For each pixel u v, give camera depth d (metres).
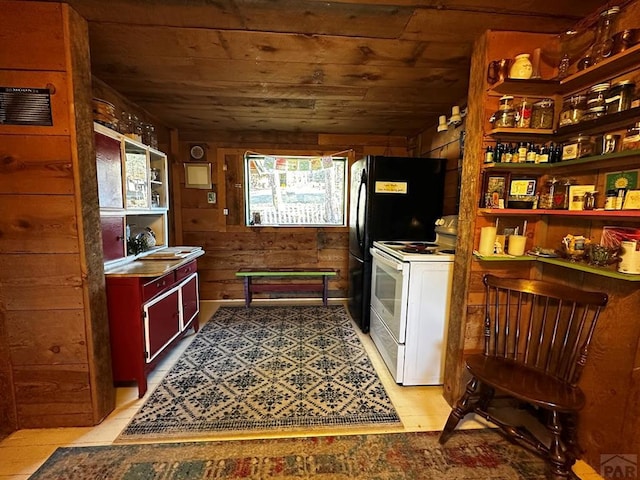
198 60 1.86
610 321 1.33
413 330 1.99
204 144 3.56
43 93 1.42
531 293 1.53
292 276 3.73
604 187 1.34
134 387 2.00
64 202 1.49
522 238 1.58
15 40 1.40
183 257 2.38
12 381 1.58
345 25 1.49
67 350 1.58
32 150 1.45
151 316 1.98
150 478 1.33
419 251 2.12
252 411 1.77
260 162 3.68
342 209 3.79
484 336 1.68
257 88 2.30
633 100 1.21
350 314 3.33
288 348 2.54
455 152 2.63
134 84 2.22
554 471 1.21
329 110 2.80
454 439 1.58
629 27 1.23
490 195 1.59
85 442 1.53
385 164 2.66
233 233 3.70
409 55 1.79
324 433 1.61
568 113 1.46
